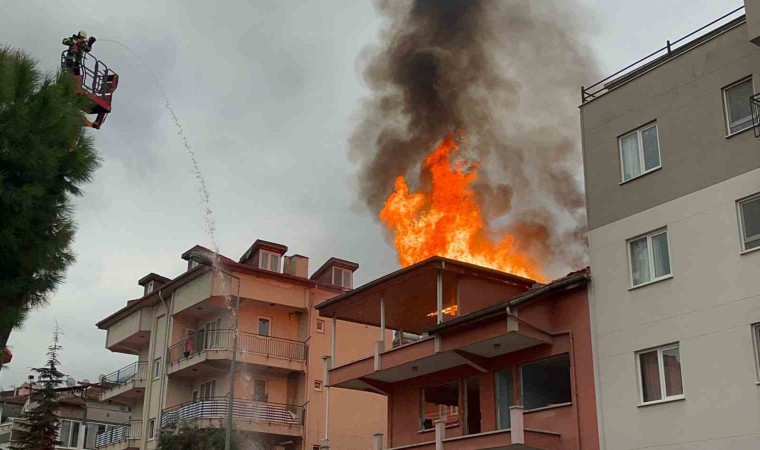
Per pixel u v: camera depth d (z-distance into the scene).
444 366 26.69
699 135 20.88
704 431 18.94
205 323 43.75
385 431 42.56
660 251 21.27
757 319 18.61
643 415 20.28
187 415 39.59
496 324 23.06
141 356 48.53
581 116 24.12
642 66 22.78
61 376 43.75
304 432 40.03
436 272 26.20
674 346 20.25
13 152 9.77
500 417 24.48
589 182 23.34
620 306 21.59
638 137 22.47
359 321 31.69
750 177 19.52
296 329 43.03
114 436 47.28
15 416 56.50
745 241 19.41
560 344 22.97
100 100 28.80
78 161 10.66
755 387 18.25
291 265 44.69
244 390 40.47
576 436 21.62
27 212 9.91
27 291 10.27
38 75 10.48
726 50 20.77
